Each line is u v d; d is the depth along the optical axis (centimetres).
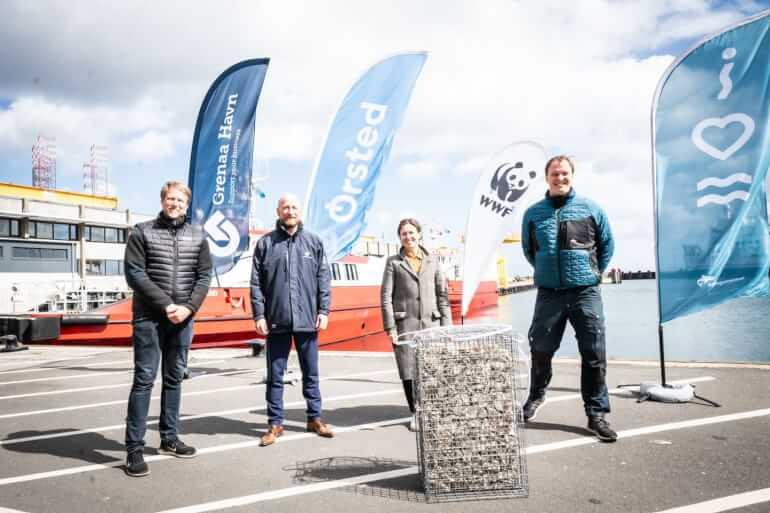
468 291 776
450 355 282
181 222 369
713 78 471
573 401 479
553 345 403
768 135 458
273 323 400
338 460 348
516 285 8925
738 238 468
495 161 783
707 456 320
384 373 678
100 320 1145
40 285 2092
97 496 299
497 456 278
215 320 1141
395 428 423
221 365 805
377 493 289
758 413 405
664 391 454
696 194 475
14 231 2819
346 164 699
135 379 343
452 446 278
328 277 430
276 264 407
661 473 297
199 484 313
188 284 366
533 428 397
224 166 751
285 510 271
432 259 428
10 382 721
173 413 371
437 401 280
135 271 344
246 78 756
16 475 338
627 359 673
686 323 2719
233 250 743
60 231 3039
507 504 266
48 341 1156
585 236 386
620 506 258
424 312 415
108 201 3878
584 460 324
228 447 386
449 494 277
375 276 1680
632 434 371
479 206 784
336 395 554
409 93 727
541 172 770
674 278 479
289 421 454
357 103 710
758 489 270
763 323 2494
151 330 347
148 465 350
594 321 378
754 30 461
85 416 503
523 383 481
